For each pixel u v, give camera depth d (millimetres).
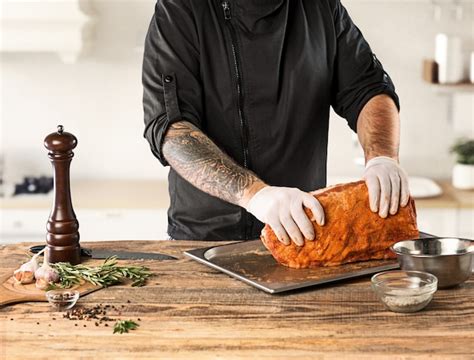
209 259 2271
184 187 2711
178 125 2502
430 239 2143
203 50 2596
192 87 2598
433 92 4312
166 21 2609
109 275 2119
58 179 2258
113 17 4324
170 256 2314
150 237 3945
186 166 2412
